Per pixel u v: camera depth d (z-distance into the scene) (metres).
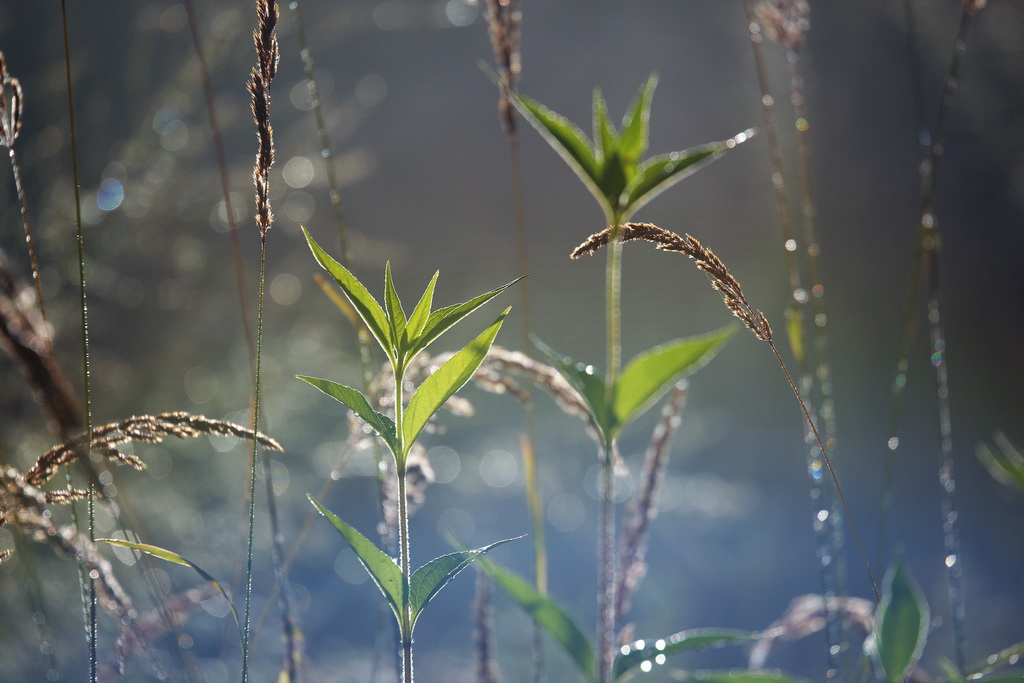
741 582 4.30
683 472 5.80
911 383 6.99
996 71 7.34
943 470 1.72
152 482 3.10
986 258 7.48
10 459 2.15
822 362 1.73
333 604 3.62
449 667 3.24
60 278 2.74
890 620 1.64
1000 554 4.57
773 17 1.72
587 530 4.66
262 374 3.69
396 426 1.49
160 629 1.68
